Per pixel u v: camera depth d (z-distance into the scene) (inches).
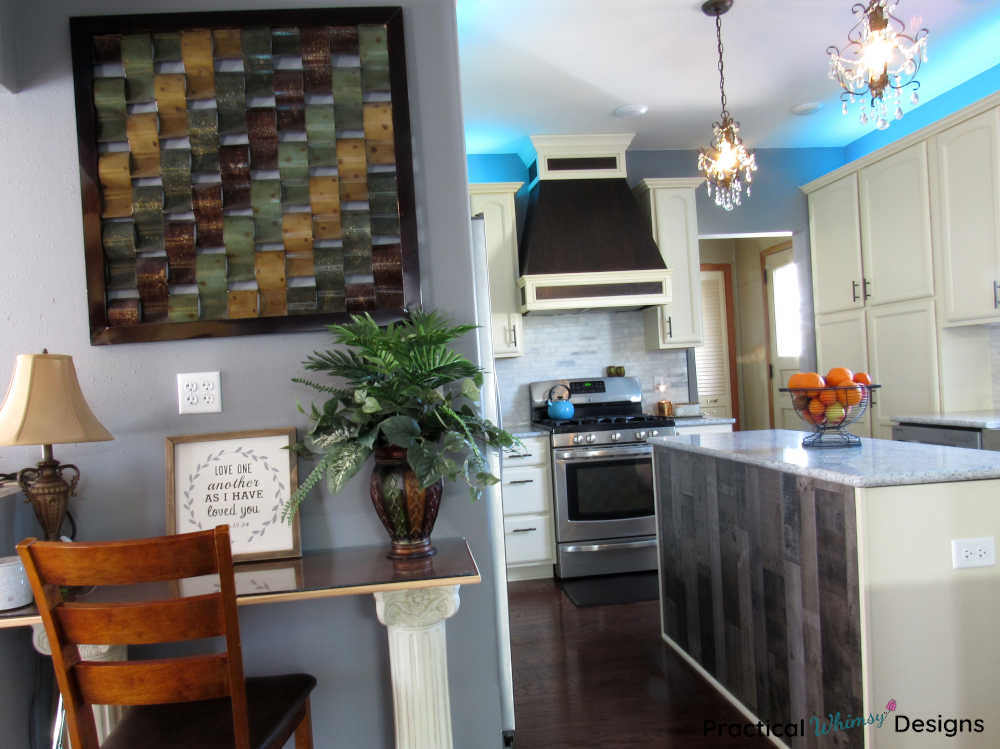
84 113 69.7
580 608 140.6
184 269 71.1
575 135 172.4
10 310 70.0
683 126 170.9
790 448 93.0
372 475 65.6
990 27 129.7
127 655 70.9
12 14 69.7
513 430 171.9
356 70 72.4
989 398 149.3
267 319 71.2
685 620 111.1
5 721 65.1
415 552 64.8
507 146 181.5
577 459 161.8
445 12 74.1
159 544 48.2
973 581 68.8
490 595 74.2
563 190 175.6
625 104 153.7
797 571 78.6
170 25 70.1
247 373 72.1
